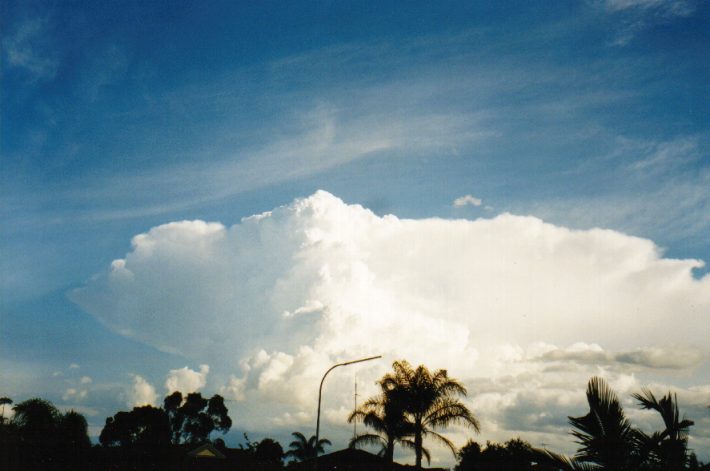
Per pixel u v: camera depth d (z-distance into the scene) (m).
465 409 36.25
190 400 84.31
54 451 30.48
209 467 38.38
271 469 41.47
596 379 11.77
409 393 36.41
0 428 28.92
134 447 47.91
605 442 11.20
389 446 37.09
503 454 43.19
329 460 45.88
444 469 48.56
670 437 11.45
